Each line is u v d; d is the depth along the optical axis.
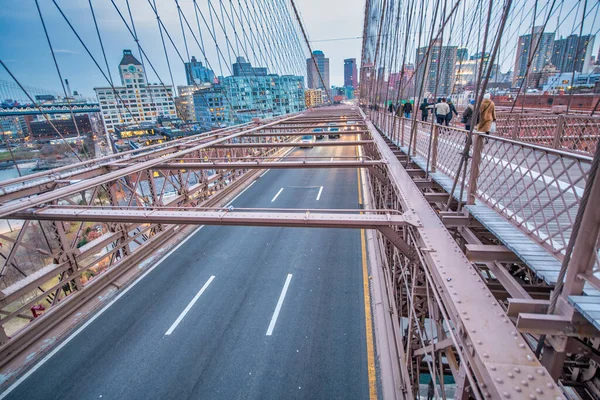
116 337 8.28
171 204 13.84
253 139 27.19
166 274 11.23
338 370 7.11
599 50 8.88
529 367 1.91
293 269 11.28
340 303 9.30
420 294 5.39
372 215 4.62
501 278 3.41
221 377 7.08
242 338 8.16
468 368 2.22
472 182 4.92
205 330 8.48
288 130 26.62
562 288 2.56
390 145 15.17
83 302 9.41
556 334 2.43
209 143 12.87
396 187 6.21
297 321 8.68
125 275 11.02
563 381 4.46
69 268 9.14
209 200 17.78
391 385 6.60
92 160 9.09
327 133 18.25
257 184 23.73
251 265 11.69
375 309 8.91
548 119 9.36
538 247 3.44
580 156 2.62
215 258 12.27
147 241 12.67
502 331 2.21
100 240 10.30
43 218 5.38
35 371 7.33
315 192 20.94
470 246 3.74
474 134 4.82
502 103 15.55
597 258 2.27
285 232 14.33
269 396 6.62
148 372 7.26
